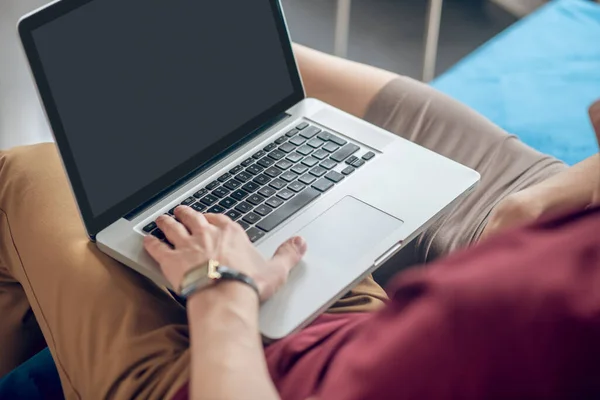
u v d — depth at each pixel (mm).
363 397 501
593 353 453
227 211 867
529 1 2371
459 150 1023
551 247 481
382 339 506
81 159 811
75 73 801
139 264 797
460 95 1282
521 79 1314
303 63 1135
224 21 925
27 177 926
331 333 701
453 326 471
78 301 827
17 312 998
